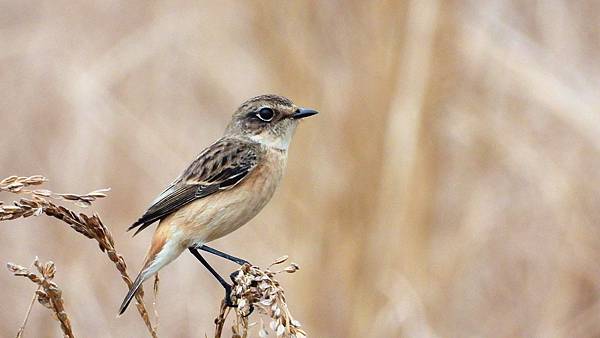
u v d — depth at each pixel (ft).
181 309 47.60
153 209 33.50
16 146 51.93
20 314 47.91
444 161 44.65
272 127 35.88
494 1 48.42
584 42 48.83
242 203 34.35
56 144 51.83
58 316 26.89
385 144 43.32
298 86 44.47
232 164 34.22
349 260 43.04
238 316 27.40
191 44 50.83
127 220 49.16
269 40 45.50
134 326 47.65
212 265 48.08
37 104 52.85
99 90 51.11
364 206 43.24
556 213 45.80
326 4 44.83
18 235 49.47
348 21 44.55
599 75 47.21
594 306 44.91
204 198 33.68
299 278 43.37
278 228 44.39
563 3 49.73
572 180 45.83
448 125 44.88
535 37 49.26
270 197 35.65
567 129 46.60
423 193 43.57
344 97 43.91
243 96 49.67
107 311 47.67
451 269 44.06
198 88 51.16
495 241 46.16
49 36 54.39
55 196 26.76
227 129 36.60
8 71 54.08
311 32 44.88
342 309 43.09
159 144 49.85
